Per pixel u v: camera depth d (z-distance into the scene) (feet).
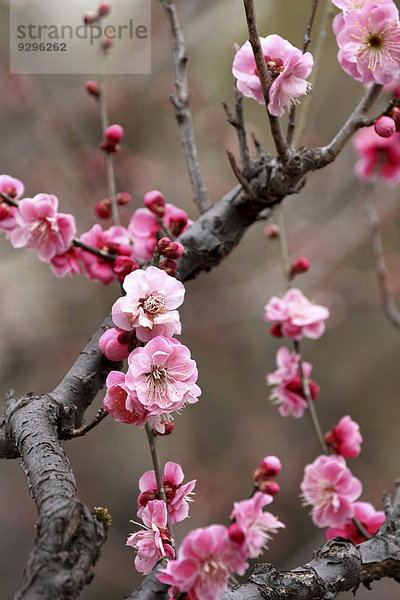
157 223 8.83
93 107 22.52
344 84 22.11
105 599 25.57
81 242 8.41
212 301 25.71
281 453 28.73
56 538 4.91
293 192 8.00
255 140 8.29
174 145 24.71
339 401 31.99
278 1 22.02
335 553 6.57
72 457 29.76
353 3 7.47
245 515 5.36
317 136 21.26
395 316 12.05
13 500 28.68
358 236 24.99
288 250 24.59
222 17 22.56
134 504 28.96
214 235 8.32
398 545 6.71
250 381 29.63
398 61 7.32
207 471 27.48
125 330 6.58
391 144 12.63
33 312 23.97
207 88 23.07
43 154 23.04
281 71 7.11
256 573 6.20
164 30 22.21
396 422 32.27
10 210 8.41
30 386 25.26
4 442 6.48
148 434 6.49
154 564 6.11
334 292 24.95
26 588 4.66
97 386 7.18
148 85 22.75
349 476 7.97
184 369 6.16
